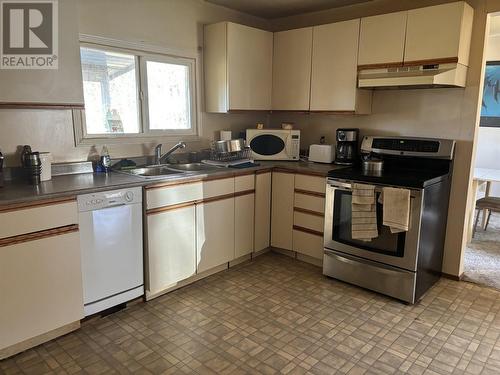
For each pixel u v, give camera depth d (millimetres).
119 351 2062
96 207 2201
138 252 2479
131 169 2893
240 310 2523
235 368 1936
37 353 2029
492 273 3166
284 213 3391
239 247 3209
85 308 2244
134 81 3016
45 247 1995
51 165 2520
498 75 4828
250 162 3389
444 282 2998
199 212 2805
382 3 3268
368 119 3418
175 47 3207
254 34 3459
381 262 2705
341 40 3168
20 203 1874
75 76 2291
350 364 1976
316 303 2629
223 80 3326
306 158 3680
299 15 3820
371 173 2814
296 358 2021
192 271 2820
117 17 2801
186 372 1901
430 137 3066
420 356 2049
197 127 3506
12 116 2348
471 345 2156
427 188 2512
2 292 1866
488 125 5000
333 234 2947
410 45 2785
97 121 2828
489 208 4004
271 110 3773
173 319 2398
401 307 2586
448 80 2627
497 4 2629
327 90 3326
